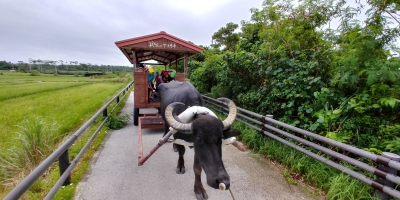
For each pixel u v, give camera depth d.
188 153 4.77
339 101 4.15
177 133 2.82
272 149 4.55
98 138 5.48
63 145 2.96
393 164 2.54
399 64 3.44
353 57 3.73
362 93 3.87
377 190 2.79
